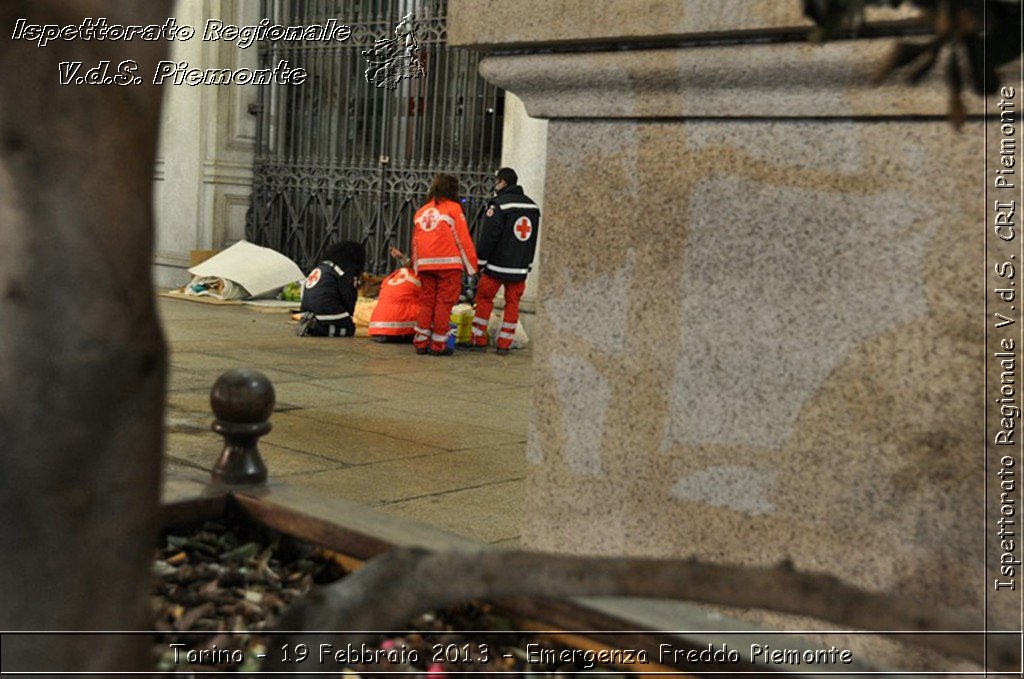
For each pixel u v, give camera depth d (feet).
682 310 11.00
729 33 9.97
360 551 10.12
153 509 5.65
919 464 9.55
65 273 5.20
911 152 9.50
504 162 48.49
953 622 5.76
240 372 11.96
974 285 9.23
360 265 45.85
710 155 10.75
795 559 10.27
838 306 9.97
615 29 10.73
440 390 33.40
